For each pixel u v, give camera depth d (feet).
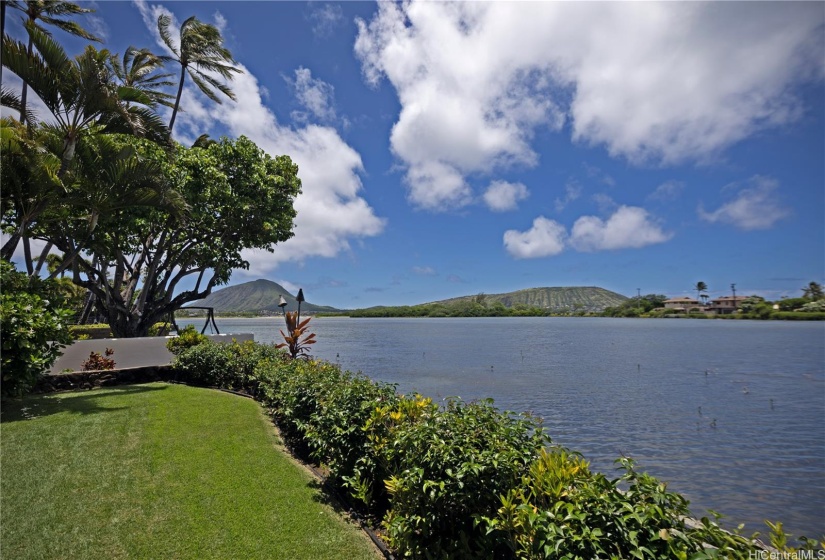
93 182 42.39
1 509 14.82
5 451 20.59
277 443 23.22
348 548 13.10
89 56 39.81
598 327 322.96
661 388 68.03
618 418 48.32
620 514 7.30
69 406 29.94
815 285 447.01
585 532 7.17
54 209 45.55
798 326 322.34
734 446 38.34
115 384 39.91
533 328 311.27
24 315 27.96
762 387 69.67
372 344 158.81
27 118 48.08
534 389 66.64
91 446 21.47
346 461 16.28
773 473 32.04
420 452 11.57
